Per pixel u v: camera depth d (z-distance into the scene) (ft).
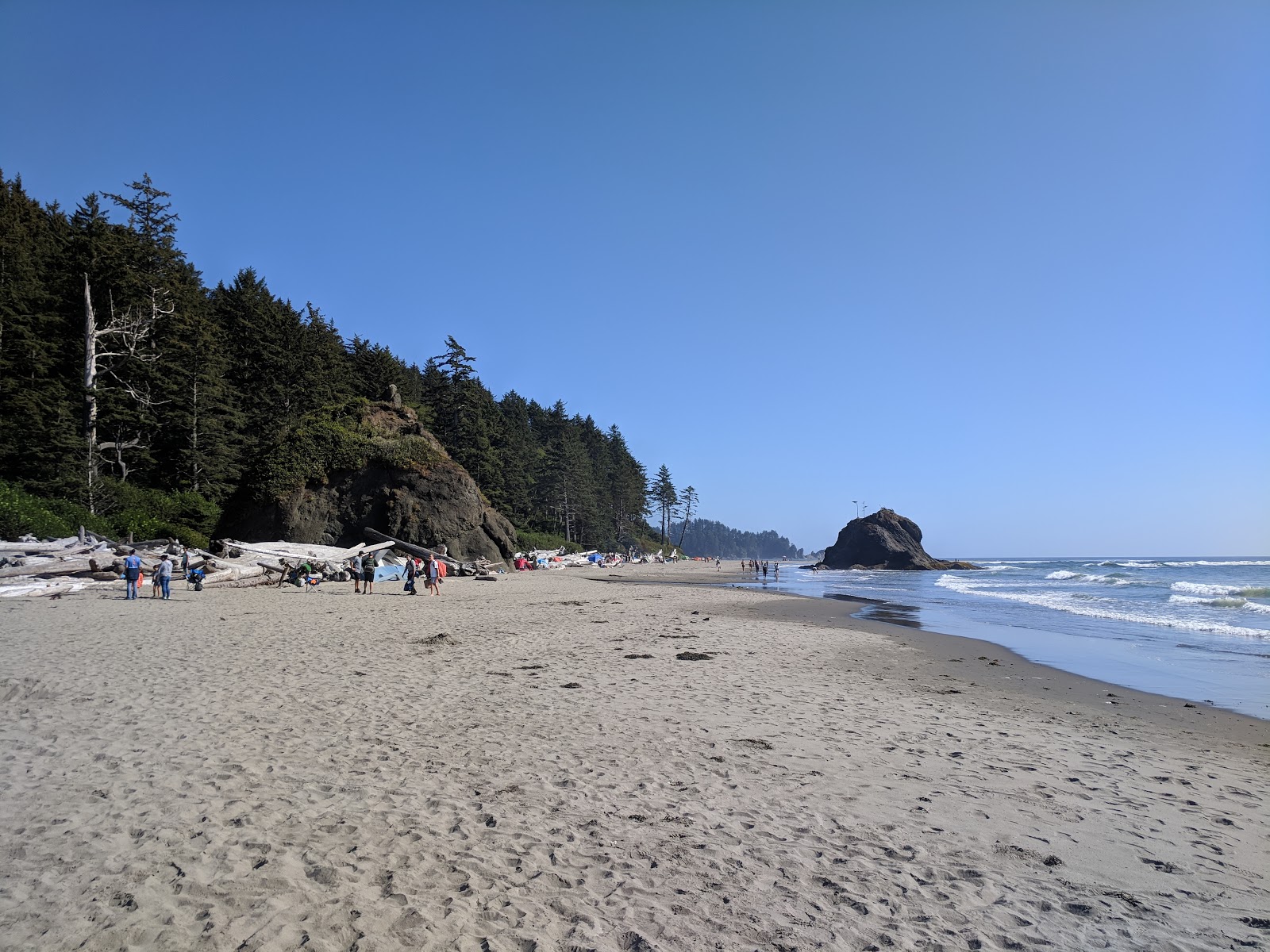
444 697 32.86
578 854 16.87
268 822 18.31
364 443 152.56
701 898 14.93
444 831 18.02
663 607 86.02
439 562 127.75
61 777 21.36
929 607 97.91
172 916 13.75
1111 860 17.20
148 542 107.14
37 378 131.95
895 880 15.90
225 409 165.99
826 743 26.73
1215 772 24.54
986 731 29.53
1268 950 13.25
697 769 23.22
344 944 12.92
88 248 141.90
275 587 103.35
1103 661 50.49
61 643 45.65
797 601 104.58
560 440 335.67
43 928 13.23
